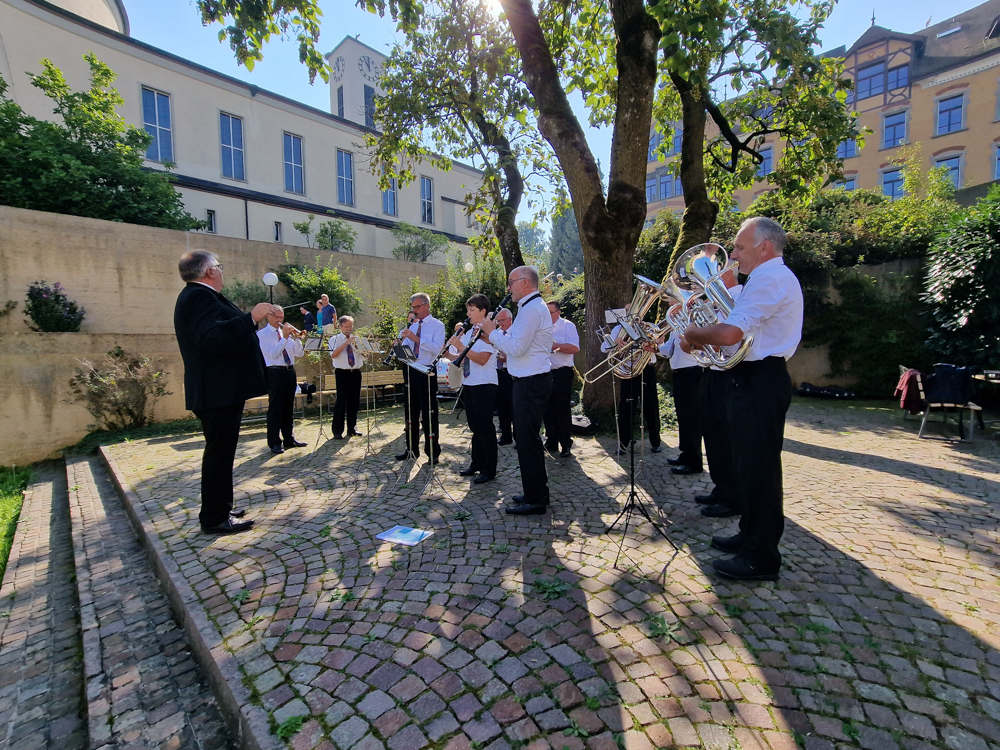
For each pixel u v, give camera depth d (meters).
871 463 5.12
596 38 8.98
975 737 1.64
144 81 13.62
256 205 15.55
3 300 7.88
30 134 9.14
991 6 24.84
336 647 2.21
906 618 2.31
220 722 2.00
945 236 8.93
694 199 7.95
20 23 11.46
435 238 19.25
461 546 3.22
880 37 25.06
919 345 9.68
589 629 2.27
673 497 4.11
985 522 3.44
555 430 5.62
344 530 3.57
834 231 11.46
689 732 1.68
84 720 2.19
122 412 8.20
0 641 2.81
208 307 3.35
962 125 23.45
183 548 3.36
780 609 2.39
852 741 1.63
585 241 6.68
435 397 5.51
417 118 9.65
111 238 8.86
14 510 5.27
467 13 8.77
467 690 1.91
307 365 10.39
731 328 2.41
